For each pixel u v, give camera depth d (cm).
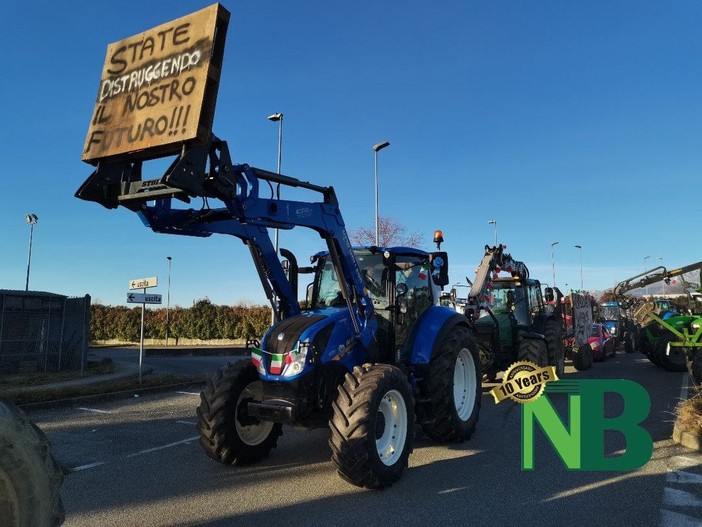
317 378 562
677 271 1381
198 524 441
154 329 3734
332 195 616
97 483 552
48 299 1580
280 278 639
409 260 716
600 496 502
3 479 269
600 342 1819
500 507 474
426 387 664
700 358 1114
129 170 475
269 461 630
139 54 459
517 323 1180
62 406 1034
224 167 473
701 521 442
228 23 443
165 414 955
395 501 490
